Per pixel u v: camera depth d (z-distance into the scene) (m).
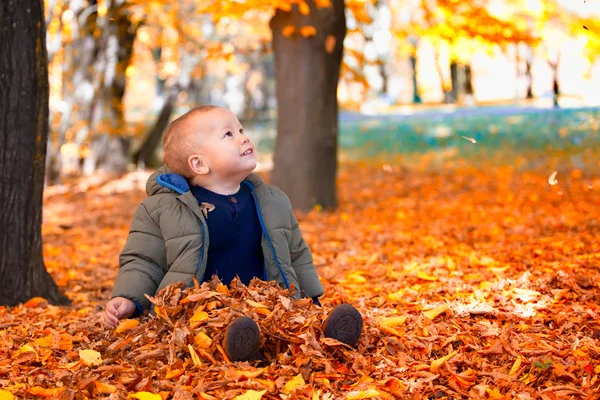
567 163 13.48
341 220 9.27
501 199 10.80
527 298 4.09
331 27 9.91
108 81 16.45
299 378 2.86
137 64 22.14
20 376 3.04
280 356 3.05
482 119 18.77
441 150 17.33
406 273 5.38
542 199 10.48
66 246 8.26
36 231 4.97
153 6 15.12
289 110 10.09
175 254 3.36
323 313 3.34
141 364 3.05
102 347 3.32
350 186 14.03
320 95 10.02
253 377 2.86
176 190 3.41
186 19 17.80
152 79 36.72
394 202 11.34
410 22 11.87
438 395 2.87
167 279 3.34
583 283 4.29
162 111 18.31
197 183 3.55
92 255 7.61
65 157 16.70
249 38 23.38
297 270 3.68
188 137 3.47
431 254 6.27
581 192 10.79
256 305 3.11
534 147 14.94
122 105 17.02
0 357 3.31
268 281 3.45
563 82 25.33
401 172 15.52
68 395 2.71
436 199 11.62
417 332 3.54
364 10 10.45
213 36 22.06
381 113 27.17
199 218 3.39
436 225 8.34
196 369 2.95
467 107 24.97
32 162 4.87
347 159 18.23
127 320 3.29
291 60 10.01
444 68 31.06
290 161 10.08
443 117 20.78
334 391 2.84
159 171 3.63
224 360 2.97
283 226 3.56
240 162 3.47
